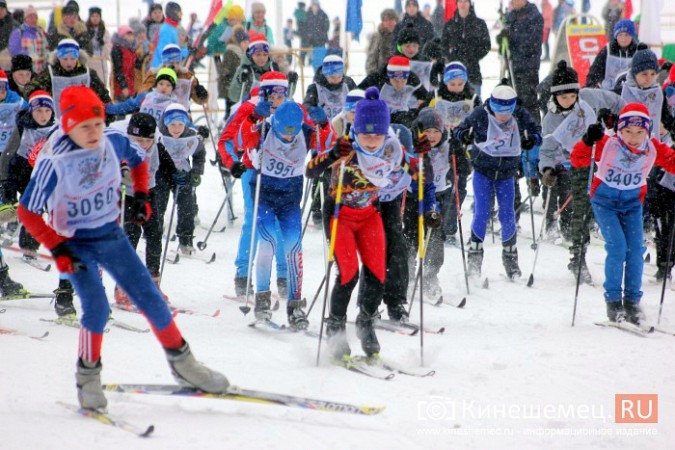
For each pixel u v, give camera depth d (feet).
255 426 28.50
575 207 55.88
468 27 86.89
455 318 47.16
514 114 55.31
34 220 27.68
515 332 43.68
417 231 51.13
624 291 45.24
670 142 60.70
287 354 39.22
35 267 61.46
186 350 29.76
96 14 103.24
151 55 101.81
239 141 45.80
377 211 37.81
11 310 48.62
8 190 58.08
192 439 26.99
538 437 28.32
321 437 27.66
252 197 48.24
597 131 43.32
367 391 33.01
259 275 44.93
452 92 61.05
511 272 57.00
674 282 55.98
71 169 27.76
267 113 44.14
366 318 36.94
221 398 29.96
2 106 63.46
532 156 67.82
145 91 71.67
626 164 43.47
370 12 185.26
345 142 35.12
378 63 90.43
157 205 51.19
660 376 35.47
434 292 51.34
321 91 64.95
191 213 65.00
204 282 57.67
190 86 70.28
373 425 29.01
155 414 29.58
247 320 46.96
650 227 68.18
